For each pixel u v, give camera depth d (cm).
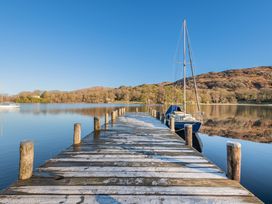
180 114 1349
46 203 292
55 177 382
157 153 565
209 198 311
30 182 360
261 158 975
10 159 956
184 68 1633
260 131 1833
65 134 1639
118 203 294
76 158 510
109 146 648
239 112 4228
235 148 379
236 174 377
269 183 681
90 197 310
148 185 353
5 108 5797
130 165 458
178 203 296
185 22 1656
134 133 912
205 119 2836
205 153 1077
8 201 296
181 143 700
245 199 310
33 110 4994
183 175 400
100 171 417
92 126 2083
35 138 1470
